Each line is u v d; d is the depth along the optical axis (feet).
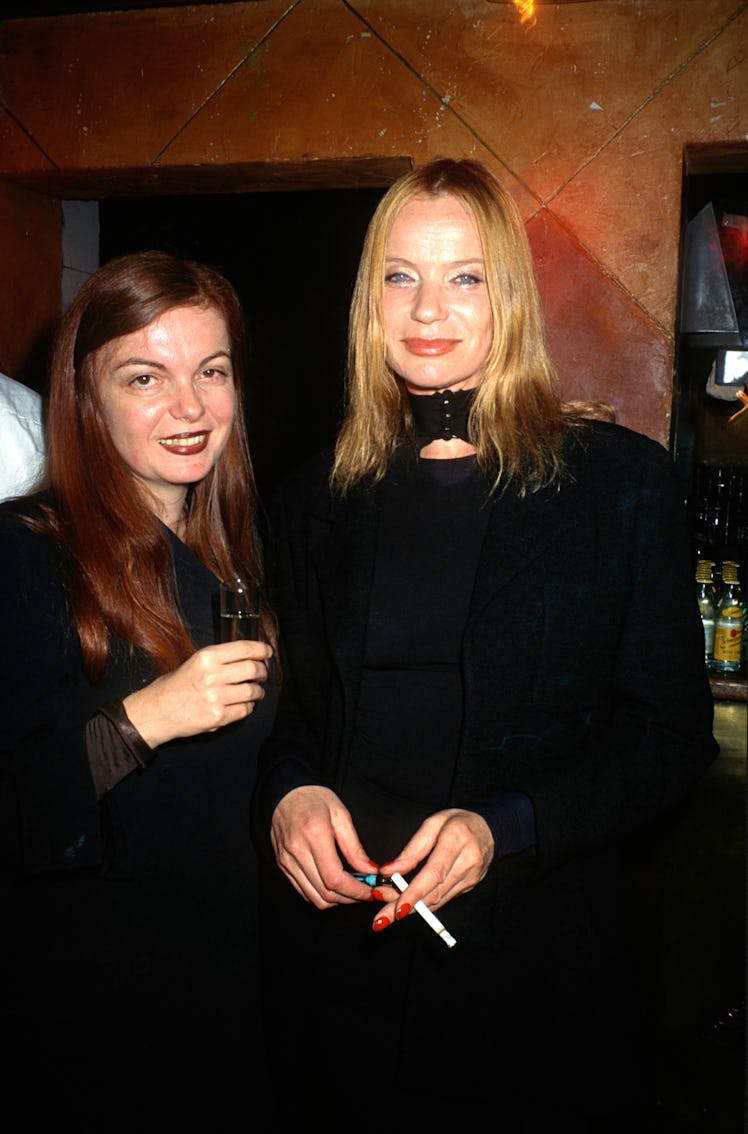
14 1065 4.13
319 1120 4.67
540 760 4.24
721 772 7.97
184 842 4.44
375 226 4.60
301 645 4.92
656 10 7.75
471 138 8.20
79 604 4.19
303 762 4.64
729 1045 7.70
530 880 4.08
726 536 13.25
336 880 3.98
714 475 13.96
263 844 4.54
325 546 4.87
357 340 4.82
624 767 4.14
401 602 4.52
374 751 4.49
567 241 8.11
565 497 4.41
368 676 4.56
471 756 4.22
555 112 8.02
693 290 9.45
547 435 4.54
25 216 10.08
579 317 8.16
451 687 4.41
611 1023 4.32
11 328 10.07
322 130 8.51
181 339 4.29
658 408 8.08
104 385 4.34
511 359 4.50
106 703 4.03
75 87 9.09
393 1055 4.39
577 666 4.28
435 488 4.70
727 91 7.69
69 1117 4.15
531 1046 4.23
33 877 4.12
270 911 4.91
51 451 4.48
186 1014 4.42
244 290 16.83
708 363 13.87
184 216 16.22
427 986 4.24
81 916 4.19
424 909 3.79
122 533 4.38
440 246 4.41
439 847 3.76
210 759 4.54
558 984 4.26
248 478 5.21
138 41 8.87
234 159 8.75
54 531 4.28
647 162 7.91
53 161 9.25
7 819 3.99
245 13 8.57
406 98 8.30
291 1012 4.75
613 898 4.54
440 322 4.45
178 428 4.36
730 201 9.34
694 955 7.90
